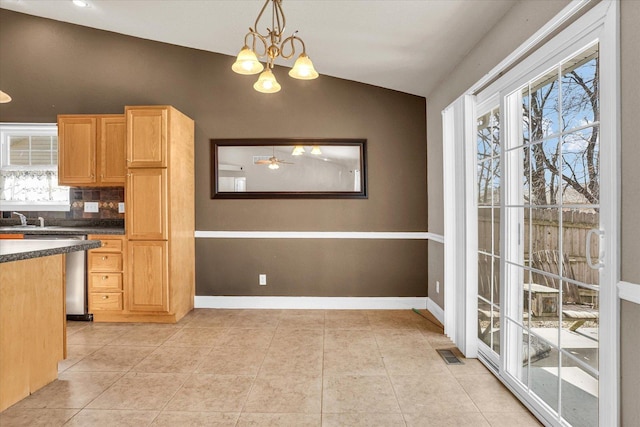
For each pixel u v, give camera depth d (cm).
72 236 355
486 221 273
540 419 189
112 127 367
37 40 409
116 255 353
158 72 407
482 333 278
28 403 208
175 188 358
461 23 244
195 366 257
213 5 305
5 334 202
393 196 402
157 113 348
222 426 186
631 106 133
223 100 406
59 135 369
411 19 254
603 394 147
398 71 347
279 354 278
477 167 283
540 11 187
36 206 416
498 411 200
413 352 282
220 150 406
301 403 208
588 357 162
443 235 344
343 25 283
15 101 411
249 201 406
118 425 187
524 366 213
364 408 203
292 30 302
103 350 286
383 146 402
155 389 224
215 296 407
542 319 196
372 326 344
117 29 396
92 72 407
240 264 406
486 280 273
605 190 145
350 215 404
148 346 295
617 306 140
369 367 255
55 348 236
